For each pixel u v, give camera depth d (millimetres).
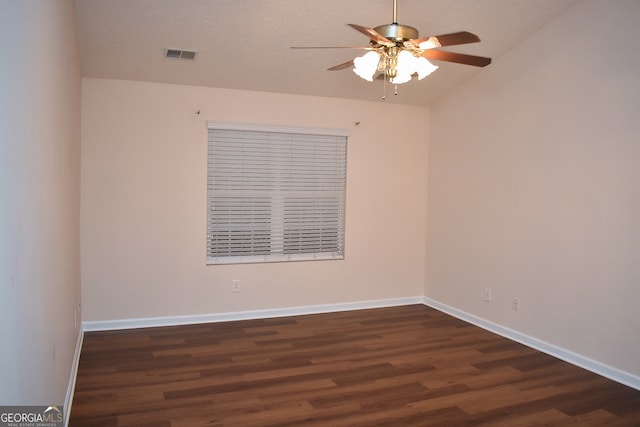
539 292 4172
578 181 3807
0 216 1238
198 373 3539
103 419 2816
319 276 5273
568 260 3900
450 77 4918
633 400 3193
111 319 4539
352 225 5383
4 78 1285
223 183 4844
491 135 4703
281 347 4152
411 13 3729
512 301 4461
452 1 3605
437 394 3248
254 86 4785
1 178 1248
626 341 3451
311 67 4445
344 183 5344
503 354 4051
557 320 3998
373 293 5535
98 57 4059
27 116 1609
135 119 4512
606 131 3586
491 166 4707
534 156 4211
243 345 4184
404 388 3338
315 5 3545
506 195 4520
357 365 3758
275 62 4320
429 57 2957
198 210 4750
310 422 2830
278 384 3369
